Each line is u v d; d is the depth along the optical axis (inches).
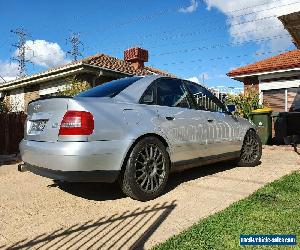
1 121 327.6
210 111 191.0
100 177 130.8
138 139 142.7
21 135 343.9
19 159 279.4
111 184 174.7
